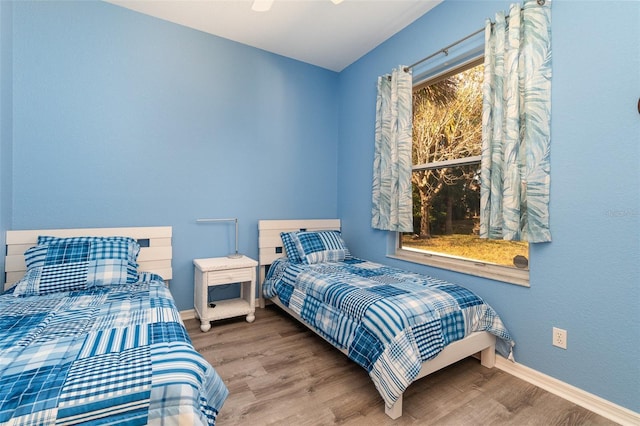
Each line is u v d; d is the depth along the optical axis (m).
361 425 1.42
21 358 1.01
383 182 2.91
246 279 2.70
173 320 1.43
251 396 1.63
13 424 0.76
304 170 3.49
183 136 2.78
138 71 2.57
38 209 2.23
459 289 1.97
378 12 2.55
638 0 1.43
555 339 1.73
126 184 2.54
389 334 1.52
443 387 1.75
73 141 2.33
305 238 2.99
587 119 1.60
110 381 0.90
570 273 1.67
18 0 2.13
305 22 2.71
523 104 1.86
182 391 0.92
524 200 1.85
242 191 3.11
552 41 1.74
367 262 2.96
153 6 2.49
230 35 2.92
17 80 2.14
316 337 2.41
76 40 2.33
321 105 3.60
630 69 1.46
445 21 2.38
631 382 1.45
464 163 2.39
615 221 1.51
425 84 2.73
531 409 1.56
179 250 2.78
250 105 3.13
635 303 1.44
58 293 1.83
